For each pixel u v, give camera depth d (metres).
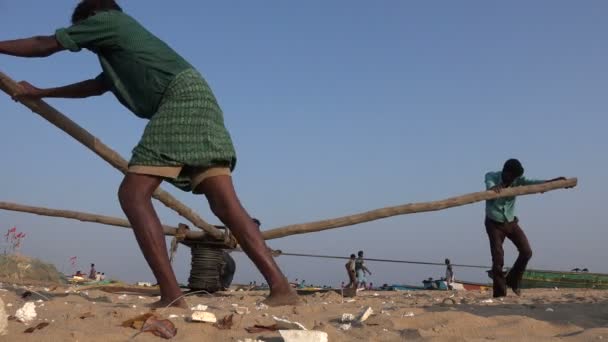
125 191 3.96
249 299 6.66
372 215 6.07
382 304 6.16
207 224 7.14
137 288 8.06
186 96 4.01
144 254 3.96
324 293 7.99
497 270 7.79
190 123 3.99
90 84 4.70
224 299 6.70
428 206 5.98
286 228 6.30
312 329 3.38
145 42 4.09
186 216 6.80
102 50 4.19
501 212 7.76
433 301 7.04
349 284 18.64
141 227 3.91
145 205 3.95
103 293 6.70
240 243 4.34
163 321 3.17
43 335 2.93
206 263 7.69
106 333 3.02
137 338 2.99
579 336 3.38
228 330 3.26
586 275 13.48
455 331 3.60
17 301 4.73
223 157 4.12
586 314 4.58
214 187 4.21
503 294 7.84
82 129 5.00
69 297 5.41
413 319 3.93
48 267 12.32
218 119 4.16
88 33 4.05
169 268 3.99
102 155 5.09
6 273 11.23
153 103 4.10
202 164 4.04
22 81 4.64
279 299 4.40
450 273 18.59
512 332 3.64
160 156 3.93
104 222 7.34
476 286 18.86
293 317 4.04
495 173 7.64
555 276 13.85
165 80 4.04
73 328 3.22
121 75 4.19
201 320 3.34
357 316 4.02
